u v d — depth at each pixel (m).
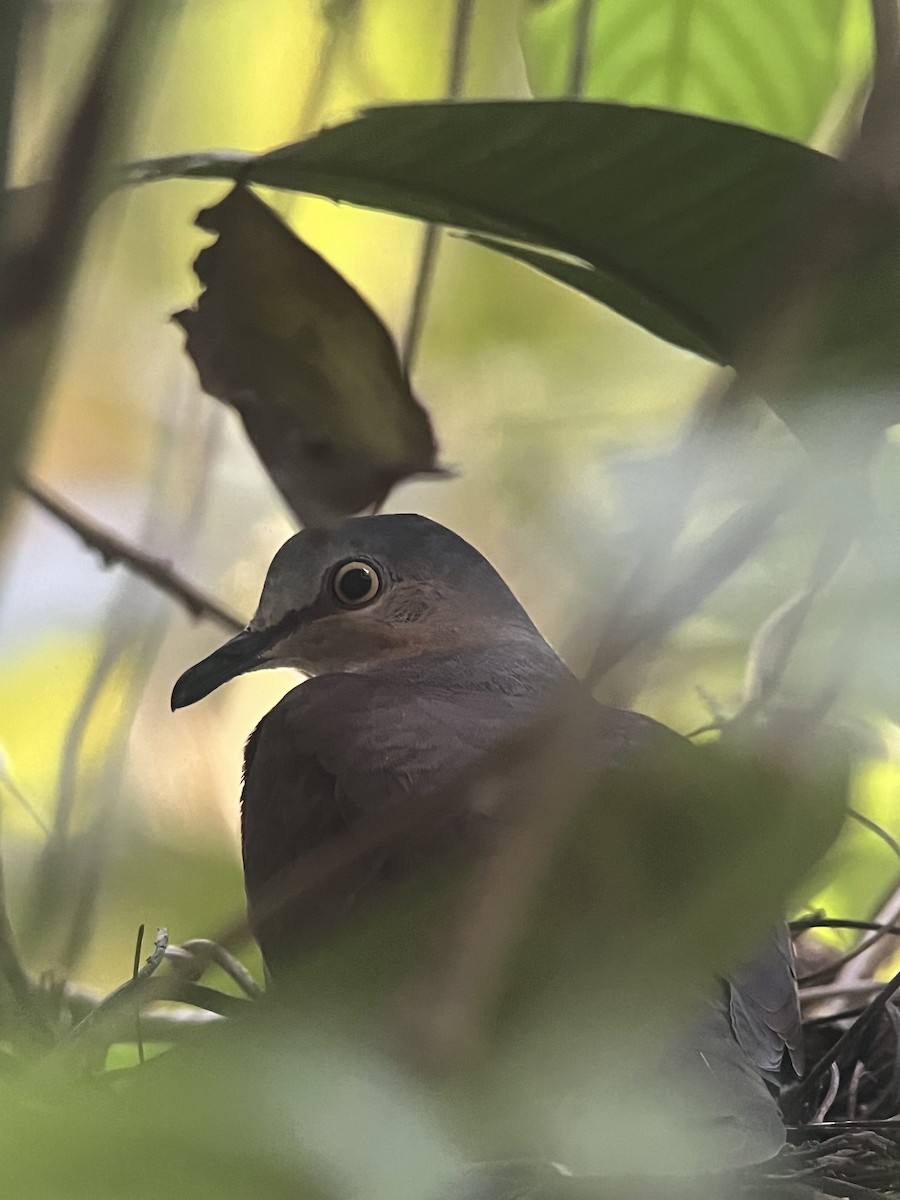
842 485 1.92
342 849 4.51
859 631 1.72
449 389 8.27
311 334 5.73
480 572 6.91
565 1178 2.81
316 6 6.66
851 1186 4.22
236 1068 1.53
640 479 1.95
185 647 9.09
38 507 6.60
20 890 6.25
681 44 6.94
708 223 4.54
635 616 1.86
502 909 2.00
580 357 7.75
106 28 2.62
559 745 1.93
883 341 2.60
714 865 1.77
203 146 7.98
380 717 5.65
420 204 4.76
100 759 6.60
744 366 2.21
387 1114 1.56
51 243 2.59
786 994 5.17
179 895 7.66
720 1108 4.11
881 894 7.23
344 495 5.91
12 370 2.55
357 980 2.09
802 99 6.94
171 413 7.18
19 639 8.01
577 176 4.55
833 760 1.79
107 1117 1.45
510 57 7.80
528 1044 1.87
